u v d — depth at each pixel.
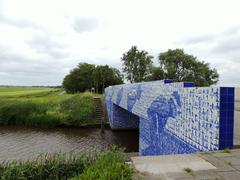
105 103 31.38
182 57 46.06
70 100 31.23
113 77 59.97
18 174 7.25
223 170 3.95
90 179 3.77
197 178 3.64
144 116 11.48
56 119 26.22
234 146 5.25
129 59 49.53
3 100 31.81
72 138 20.92
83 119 26.66
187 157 4.61
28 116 27.58
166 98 8.45
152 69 47.62
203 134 5.79
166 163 4.29
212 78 48.25
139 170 3.98
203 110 5.79
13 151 16.50
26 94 53.59
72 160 8.38
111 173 3.67
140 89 12.23
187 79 45.56
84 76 69.69
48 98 36.25
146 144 11.21
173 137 7.73
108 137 21.36
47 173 7.57
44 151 16.48
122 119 24.09
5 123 27.52
